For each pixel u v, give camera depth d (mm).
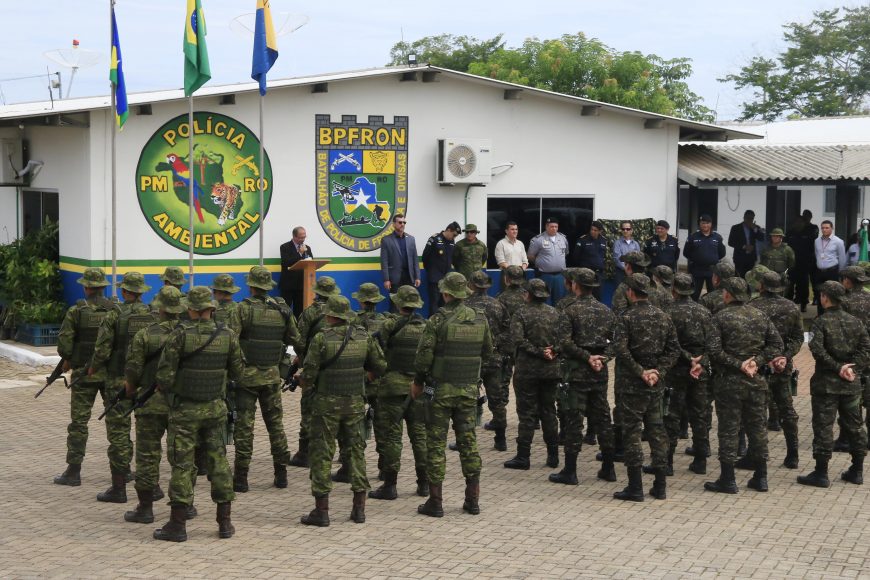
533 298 11289
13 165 19875
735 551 8781
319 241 19562
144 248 18188
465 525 9445
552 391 11562
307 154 19328
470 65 42219
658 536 9195
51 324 18375
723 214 28719
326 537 9000
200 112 18422
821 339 10992
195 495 10422
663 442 10500
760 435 10828
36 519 9453
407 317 10383
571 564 8352
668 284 12734
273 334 10477
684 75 44344
